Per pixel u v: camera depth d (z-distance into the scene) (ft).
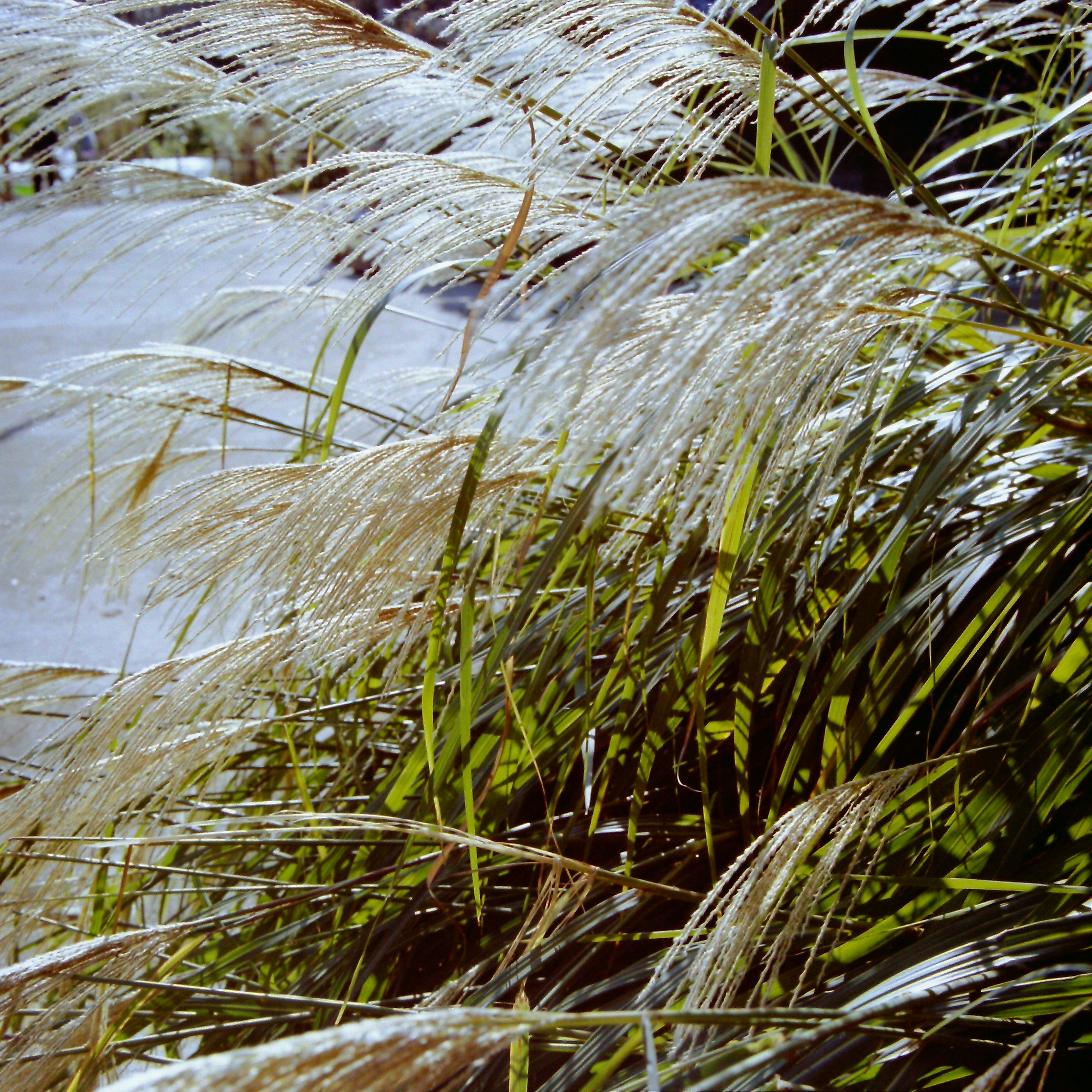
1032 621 4.42
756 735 5.57
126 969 4.71
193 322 8.79
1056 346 4.66
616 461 2.85
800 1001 3.67
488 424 4.07
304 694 7.20
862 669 5.26
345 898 5.71
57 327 30.25
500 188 5.41
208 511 5.34
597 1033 3.97
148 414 7.96
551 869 4.94
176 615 7.14
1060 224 6.36
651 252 2.56
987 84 14.47
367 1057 2.02
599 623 5.71
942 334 4.81
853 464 5.14
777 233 2.68
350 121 6.48
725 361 3.16
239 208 7.20
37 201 6.97
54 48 6.04
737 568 5.02
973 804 4.02
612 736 4.82
